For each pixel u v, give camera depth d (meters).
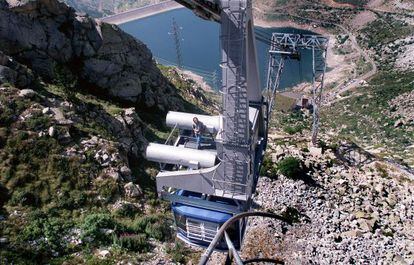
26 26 63.91
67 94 59.16
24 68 56.97
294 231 55.62
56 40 67.38
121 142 57.84
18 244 38.75
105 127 58.09
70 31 69.56
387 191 65.88
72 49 69.81
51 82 62.78
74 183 47.28
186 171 25.38
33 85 57.03
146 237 44.97
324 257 52.16
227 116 23.84
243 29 21.95
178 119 27.34
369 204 62.16
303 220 57.84
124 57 76.31
